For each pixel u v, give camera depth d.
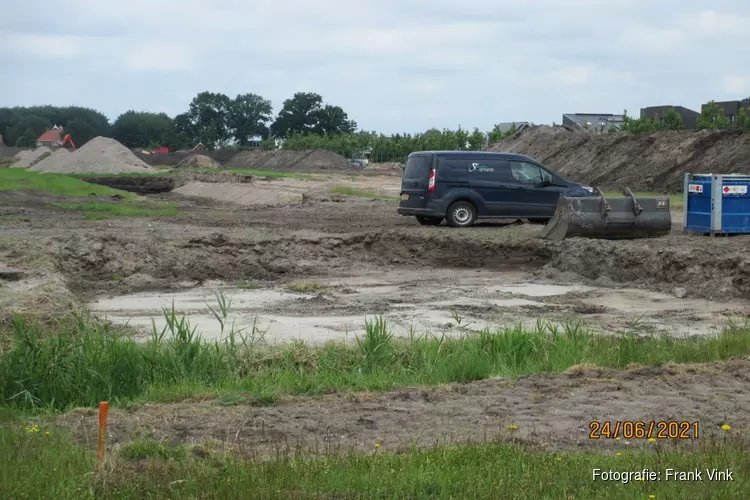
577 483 5.45
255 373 9.07
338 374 8.99
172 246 17.02
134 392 8.27
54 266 14.68
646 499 5.12
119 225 23.95
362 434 6.83
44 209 30.12
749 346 9.88
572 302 13.52
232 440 6.66
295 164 90.62
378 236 19.06
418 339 10.10
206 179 53.34
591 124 78.06
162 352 9.17
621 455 6.07
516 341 10.01
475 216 22.62
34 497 5.17
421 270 17.19
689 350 9.77
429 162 22.59
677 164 41.72
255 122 166.50
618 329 11.47
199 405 7.79
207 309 12.95
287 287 15.03
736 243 17.19
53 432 6.57
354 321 12.02
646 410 7.46
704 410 7.46
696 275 14.45
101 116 173.88
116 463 5.69
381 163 95.19
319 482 5.40
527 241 18.38
